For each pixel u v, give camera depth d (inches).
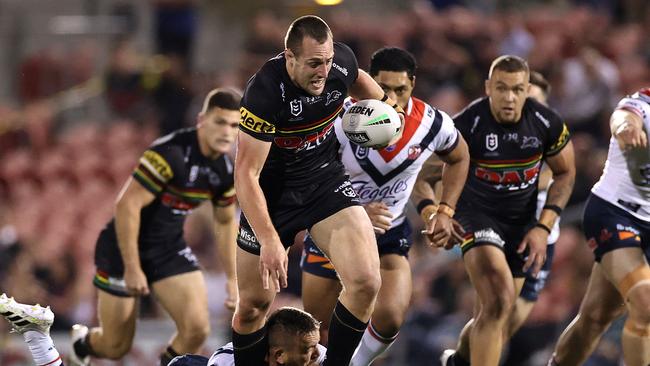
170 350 1083.9
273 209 797.9
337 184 796.6
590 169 1669.5
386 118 802.8
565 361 1025.5
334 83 773.9
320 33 737.0
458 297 1481.3
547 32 2401.6
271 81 754.8
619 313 996.6
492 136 978.7
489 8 2593.5
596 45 2343.8
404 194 948.6
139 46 2682.1
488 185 992.2
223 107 1056.8
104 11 2824.8
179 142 1076.5
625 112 914.7
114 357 1127.6
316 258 973.8
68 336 1601.9
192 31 2450.8
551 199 989.2
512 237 1011.9
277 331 800.9
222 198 1097.4
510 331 1118.4
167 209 1082.7
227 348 848.9
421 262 1518.2
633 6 2516.0
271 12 2637.8
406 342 1450.5
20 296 1699.1
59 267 1736.0
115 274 1093.8
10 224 2084.2
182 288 1078.4
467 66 2175.2
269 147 761.0
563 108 2043.6
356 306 770.8
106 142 2316.7
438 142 914.1
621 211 959.0
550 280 1619.1
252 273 791.7
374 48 2244.1
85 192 2197.3
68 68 2632.9
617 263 941.8
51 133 2449.6
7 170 2305.6
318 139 784.9
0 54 2760.8
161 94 2357.3
